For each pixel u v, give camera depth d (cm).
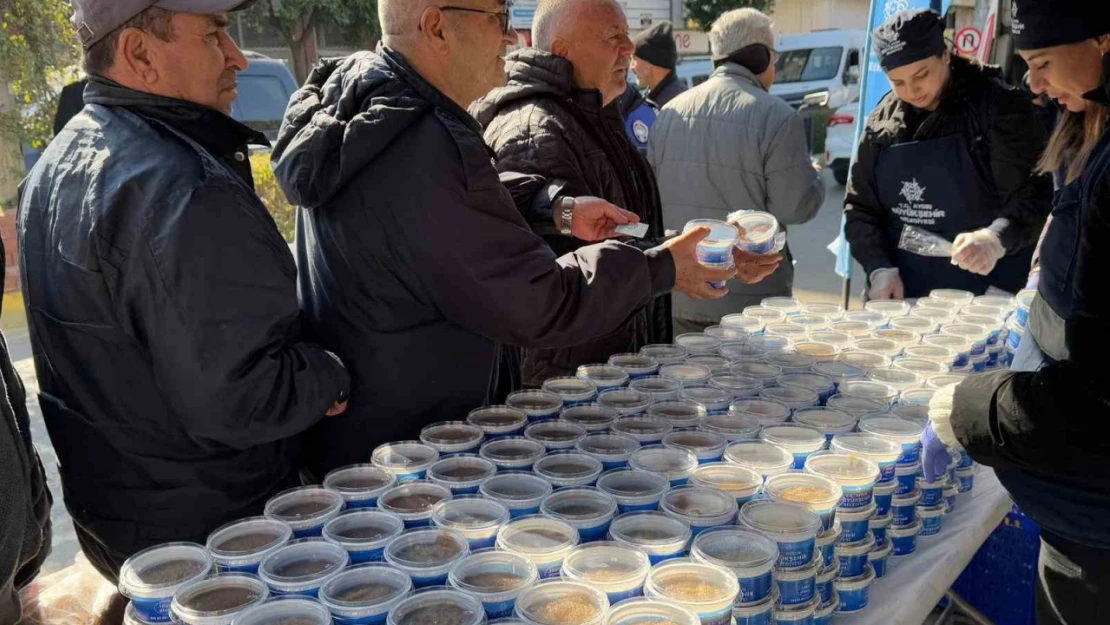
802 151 346
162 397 154
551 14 250
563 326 167
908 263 326
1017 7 149
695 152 360
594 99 253
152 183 145
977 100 296
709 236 188
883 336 248
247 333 146
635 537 133
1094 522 150
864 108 375
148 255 142
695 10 1800
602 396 198
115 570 170
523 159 238
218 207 146
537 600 116
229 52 164
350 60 181
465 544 129
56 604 185
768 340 242
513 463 159
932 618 273
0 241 159
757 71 367
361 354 175
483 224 160
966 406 154
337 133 163
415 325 172
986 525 190
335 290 174
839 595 150
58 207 154
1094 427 137
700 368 217
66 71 573
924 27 289
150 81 154
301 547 131
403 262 165
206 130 161
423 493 150
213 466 159
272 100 726
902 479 168
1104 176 133
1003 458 151
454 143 161
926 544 176
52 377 162
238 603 120
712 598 116
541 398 194
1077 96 149
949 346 228
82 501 164
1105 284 135
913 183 312
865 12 2427
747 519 137
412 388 176
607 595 119
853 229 337
